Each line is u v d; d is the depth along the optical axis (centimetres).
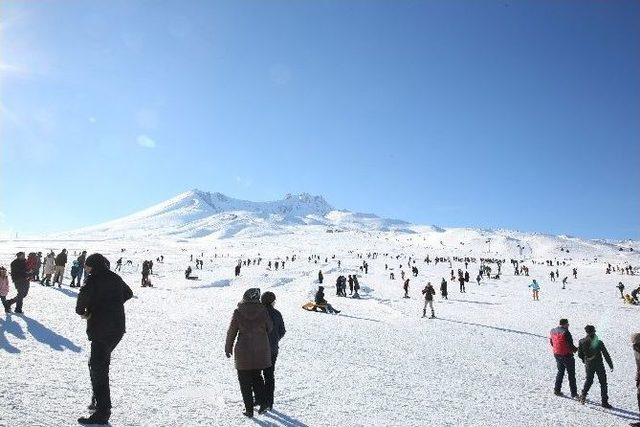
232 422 582
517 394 999
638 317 2978
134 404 611
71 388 648
